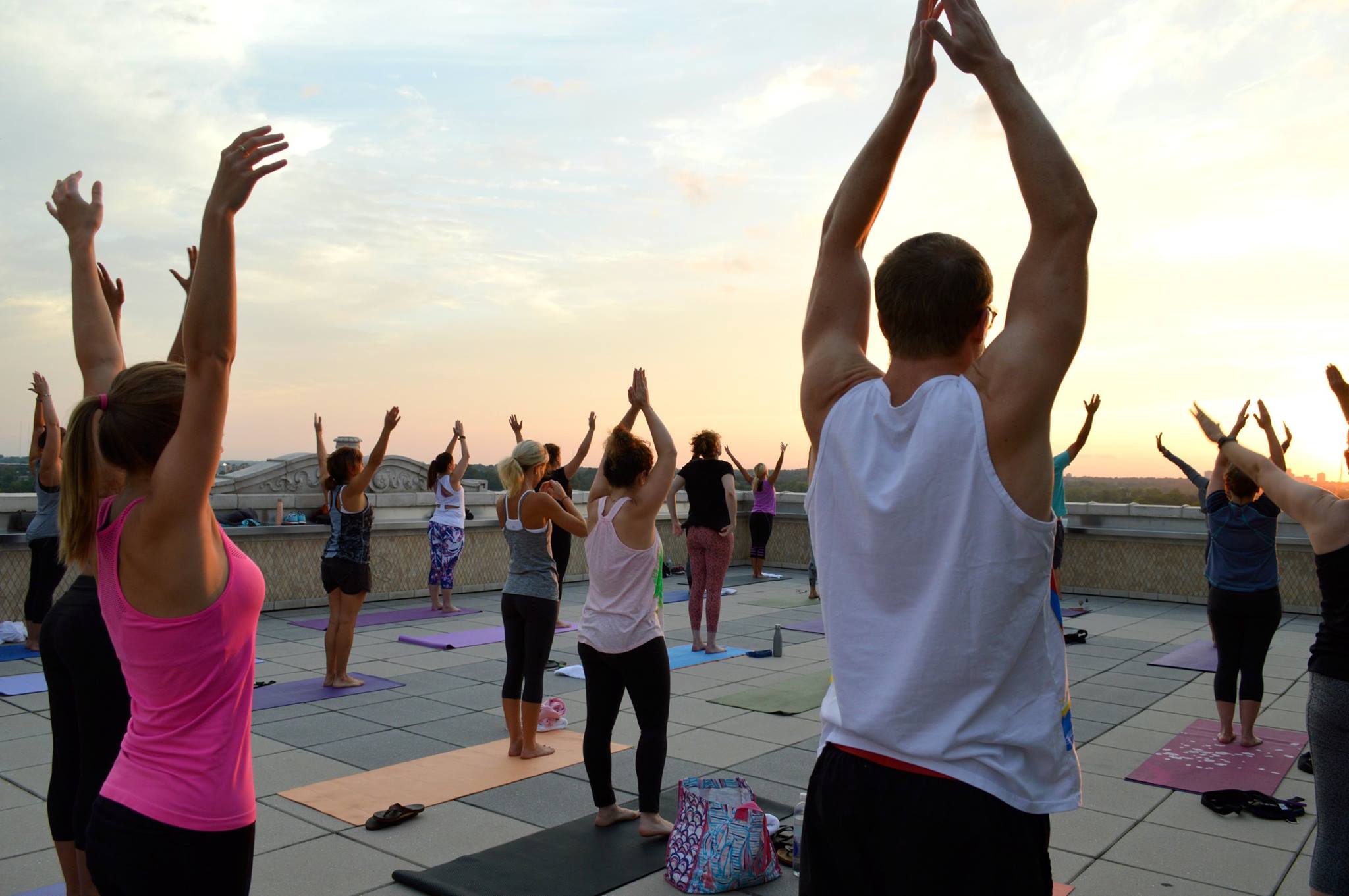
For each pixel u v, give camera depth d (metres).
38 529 7.96
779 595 13.04
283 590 11.02
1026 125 1.51
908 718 1.44
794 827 4.06
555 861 3.81
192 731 1.82
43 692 6.64
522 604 5.21
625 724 6.08
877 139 1.72
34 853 3.90
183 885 1.80
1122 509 14.14
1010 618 1.43
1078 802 1.47
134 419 1.84
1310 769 5.13
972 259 1.55
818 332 1.76
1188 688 7.43
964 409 1.45
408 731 5.85
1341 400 3.03
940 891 1.40
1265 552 5.60
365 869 3.77
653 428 4.22
